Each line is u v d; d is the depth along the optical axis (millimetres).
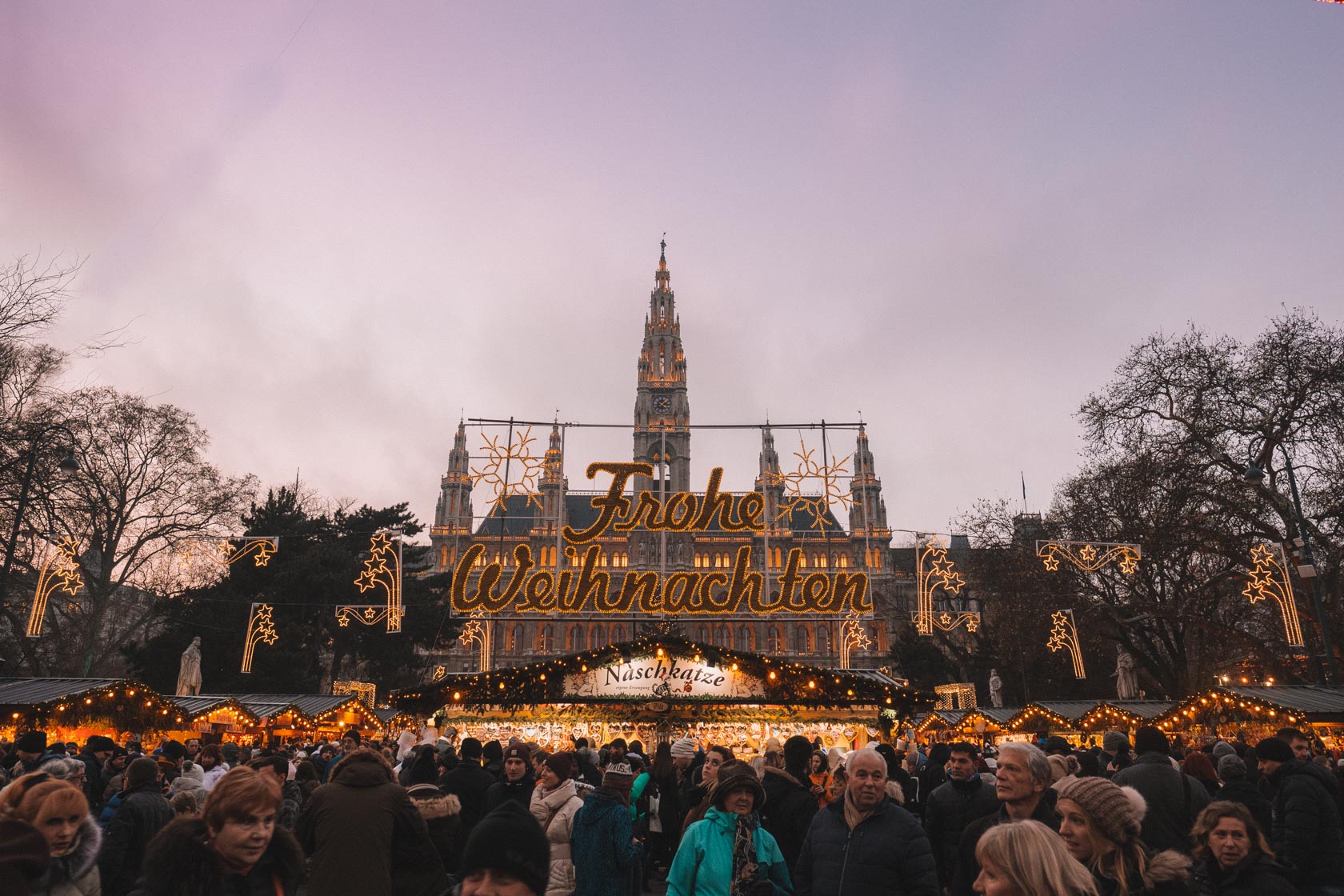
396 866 7199
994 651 61562
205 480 54500
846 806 6984
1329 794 8203
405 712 28812
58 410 44250
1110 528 44312
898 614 79188
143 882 4562
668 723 28359
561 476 37250
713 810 7105
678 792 13305
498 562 34438
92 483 49906
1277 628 46125
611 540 126000
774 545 122688
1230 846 5980
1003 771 6527
